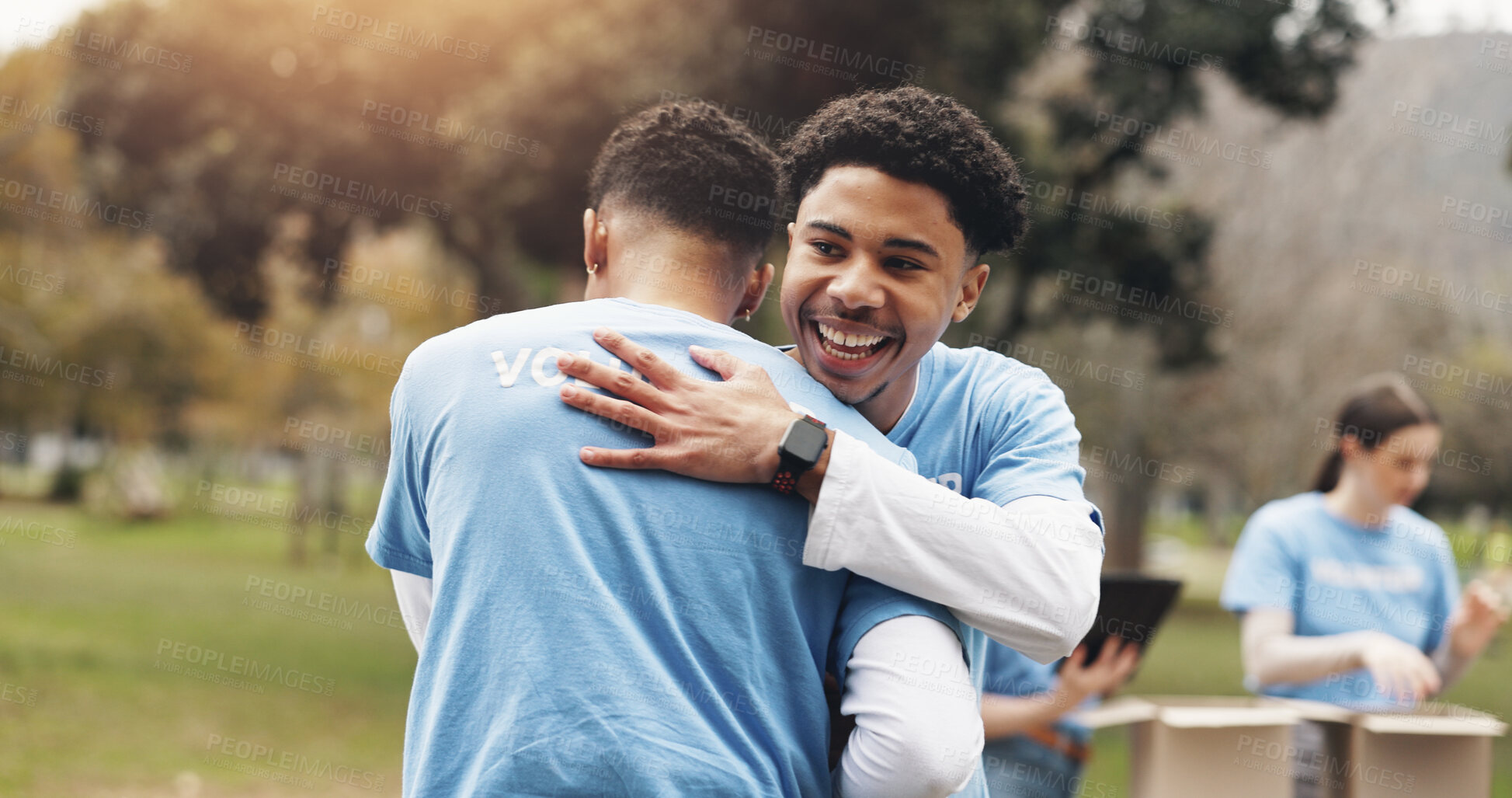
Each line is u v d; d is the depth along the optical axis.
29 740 6.43
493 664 1.32
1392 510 3.39
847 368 1.59
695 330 1.54
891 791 1.38
